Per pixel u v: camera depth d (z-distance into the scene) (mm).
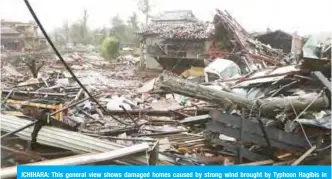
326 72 9016
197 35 24953
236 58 20750
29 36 32719
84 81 23141
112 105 13812
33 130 6594
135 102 15703
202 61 23891
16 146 6648
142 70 28625
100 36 46594
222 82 11297
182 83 9094
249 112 8711
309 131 7684
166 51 26328
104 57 36562
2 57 24312
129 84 22484
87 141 6348
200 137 9602
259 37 25734
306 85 9258
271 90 9625
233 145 8203
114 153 5531
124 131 10172
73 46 44125
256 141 7539
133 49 39344
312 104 7980
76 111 12148
